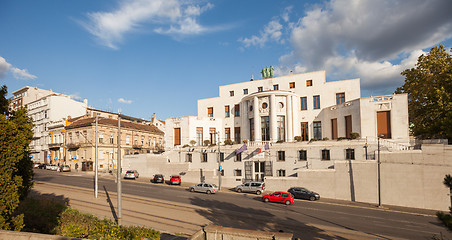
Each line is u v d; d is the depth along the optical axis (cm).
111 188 3444
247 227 1850
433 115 3108
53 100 6594
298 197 3155
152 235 1370
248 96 4522
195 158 4456
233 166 4128
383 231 1816
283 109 4266
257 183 3453
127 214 2142
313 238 1650
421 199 2709
